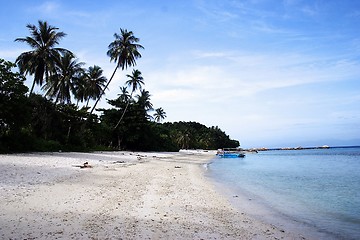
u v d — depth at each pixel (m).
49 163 19.61
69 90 42.91
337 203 11.38
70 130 41.88
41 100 36.91
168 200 10.08
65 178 13.41
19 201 8.25
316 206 10.75
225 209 9.44
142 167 23.34
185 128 129.38
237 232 6.83
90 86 50.09
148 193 11.15
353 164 38.75
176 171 22.23
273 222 8.18
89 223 6.64
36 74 36.47
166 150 79.44
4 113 26.89
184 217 7.88
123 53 46.72
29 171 14.77
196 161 43.25
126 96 64.62
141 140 63.16
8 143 28.47
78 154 32.41
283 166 35.12
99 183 12.73
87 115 45.75
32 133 34.81
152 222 7.12
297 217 8.96
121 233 6.10
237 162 45.56
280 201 11.65
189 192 12.26
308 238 6.80
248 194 13.09
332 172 25.95
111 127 57.75
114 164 23.72
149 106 71.94
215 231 6.77
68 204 8.33
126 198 9.83
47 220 6.66
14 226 6.09
